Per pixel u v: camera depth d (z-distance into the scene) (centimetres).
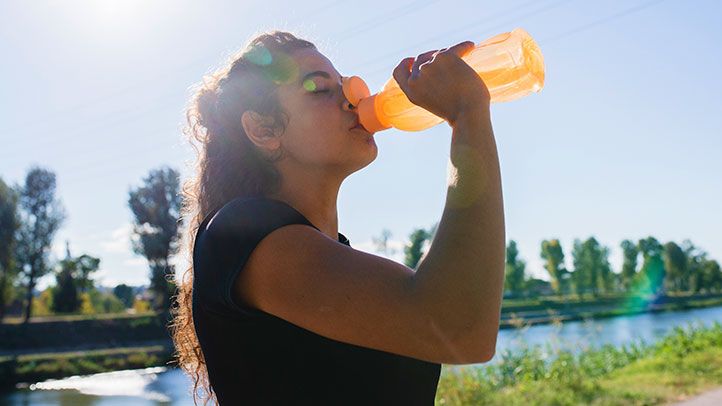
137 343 4062
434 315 99
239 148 142
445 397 845
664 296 7550
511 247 6838
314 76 138
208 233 116
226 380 117
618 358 1125
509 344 1087
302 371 112
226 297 110
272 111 137
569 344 1079
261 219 111
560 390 884
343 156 138
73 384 2669
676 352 1147
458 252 101
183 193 173
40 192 4306
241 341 114
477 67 141
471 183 106
